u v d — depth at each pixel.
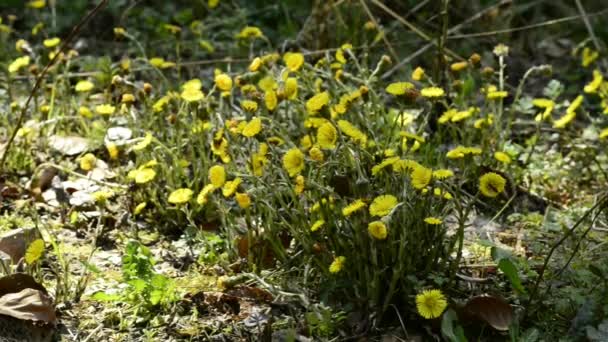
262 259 3.57
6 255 3.54
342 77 4.59
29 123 4.78
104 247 3.87
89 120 5.05
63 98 5.06
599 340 3.00
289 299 3.36
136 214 4.07
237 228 3.73
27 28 6.74
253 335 3.22
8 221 4.01
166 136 4.45
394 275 3.13
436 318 3.17
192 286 3.53
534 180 4.59
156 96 4.99
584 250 3.81
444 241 3.55
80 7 6.80
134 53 6.37
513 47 6.64
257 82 5.14
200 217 4.05
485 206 4.27
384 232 3.00
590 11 7.18
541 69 4.56
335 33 6.07
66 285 3.42
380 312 3.23
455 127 4.63
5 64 5.68
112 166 4.57
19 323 3.21
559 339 3.13
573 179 4.66
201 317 3.33
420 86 5.75
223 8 6.98
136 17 6.80
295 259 3.54
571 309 3.28
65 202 4.20
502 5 6.50
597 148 4.82
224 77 3.94
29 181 4.40
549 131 5.28
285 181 3.43
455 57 5.86
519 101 4.90
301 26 6.79
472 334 3.18
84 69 5.75
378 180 3.45
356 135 3.33
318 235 3.42
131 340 3.20
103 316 3.32
